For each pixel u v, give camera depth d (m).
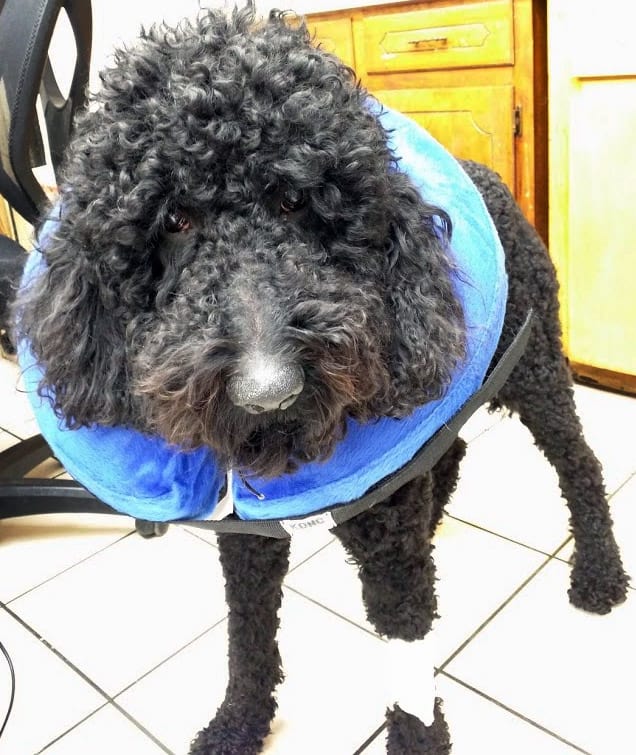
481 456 1.99
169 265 0.78
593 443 2.00
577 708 1.28
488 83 2.29
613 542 1.51
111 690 1.40
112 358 0.82
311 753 1.26
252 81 0.73
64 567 1.74
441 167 1.00
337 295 0.73
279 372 0.64
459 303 0.87
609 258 2.11
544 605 1.50
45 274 0.85
